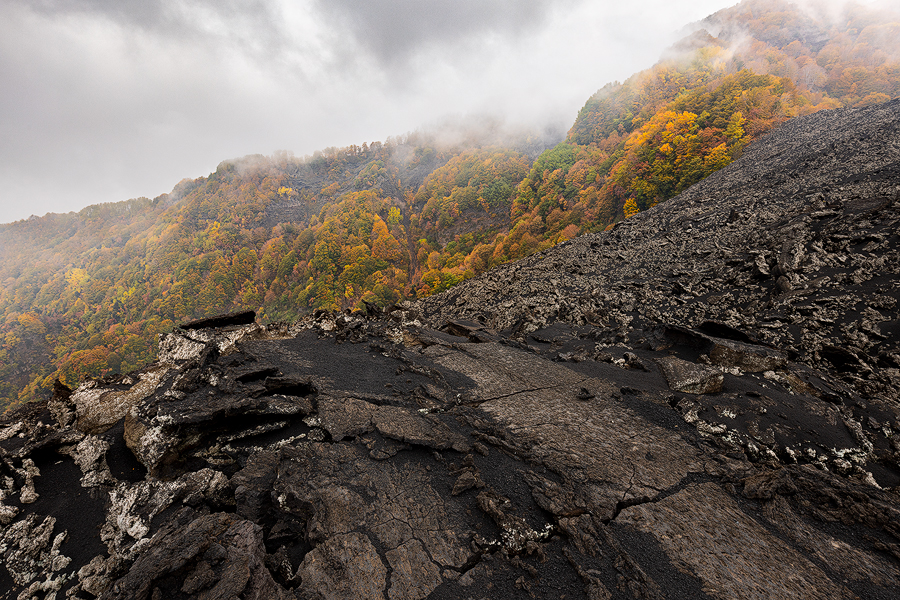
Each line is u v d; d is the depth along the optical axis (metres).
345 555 4.59
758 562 4.25
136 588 4.11
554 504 5.05
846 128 32.88
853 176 20.34
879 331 9.24
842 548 4.38
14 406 111.69
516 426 7.12
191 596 4.15
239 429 7.56
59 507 6.49
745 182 29.53
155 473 6.91
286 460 6.42
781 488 5.19
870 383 7.84
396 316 17.31
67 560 5.67
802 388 7.93
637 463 5.91
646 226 28.64
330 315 15.21
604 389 8.47
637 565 4.19
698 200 29.97
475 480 5.61
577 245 29.70
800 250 13.65
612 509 4.99
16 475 6.90
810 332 10.16
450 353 11.57
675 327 11.14
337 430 7.18
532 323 16.05
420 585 4.22
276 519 5.67
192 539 4.72
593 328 13.70
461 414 7.61
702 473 5.70
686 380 8.20
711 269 16.89
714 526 4.75
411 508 5.27
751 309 12.43
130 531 5.84
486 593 4.10
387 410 7.71
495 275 28.98
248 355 10.62
